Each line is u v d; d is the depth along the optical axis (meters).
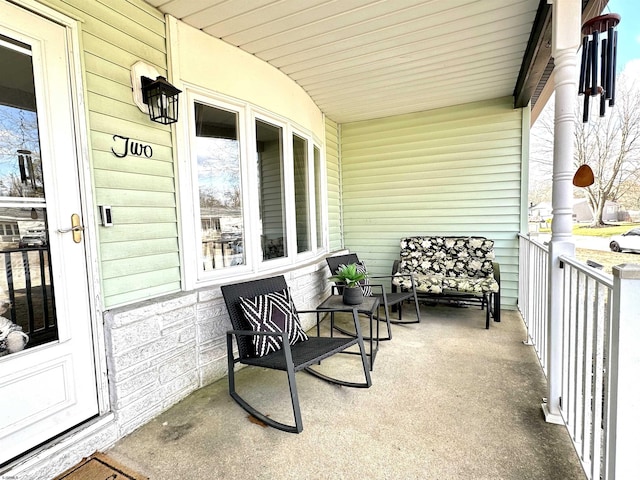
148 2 2.14
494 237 4.33
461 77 3.49
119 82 1.98
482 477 1.54
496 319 3.80
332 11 2.31
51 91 1.67
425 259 4.42
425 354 2.93
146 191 2.15
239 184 2.90
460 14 2.38
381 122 4.80
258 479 1.56
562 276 1.88
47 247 1.67
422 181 4.64
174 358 2.22
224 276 2.72
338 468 1.62
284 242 3.49
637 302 1.08
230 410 2.13
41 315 1.66
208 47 2.55
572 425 1.71
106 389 1.88
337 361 2.82
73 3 1.75
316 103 4.20
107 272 1.93
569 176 1.86
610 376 1.15
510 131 4.14
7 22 1.51
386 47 2.84
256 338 2.23
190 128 2.44
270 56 2.97
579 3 1.75
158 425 1.99
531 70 2.87
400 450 1.72
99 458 1.71
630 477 1.13
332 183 4.86
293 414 2.06
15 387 1.55
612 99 1.62
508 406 2.10
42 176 1.65
